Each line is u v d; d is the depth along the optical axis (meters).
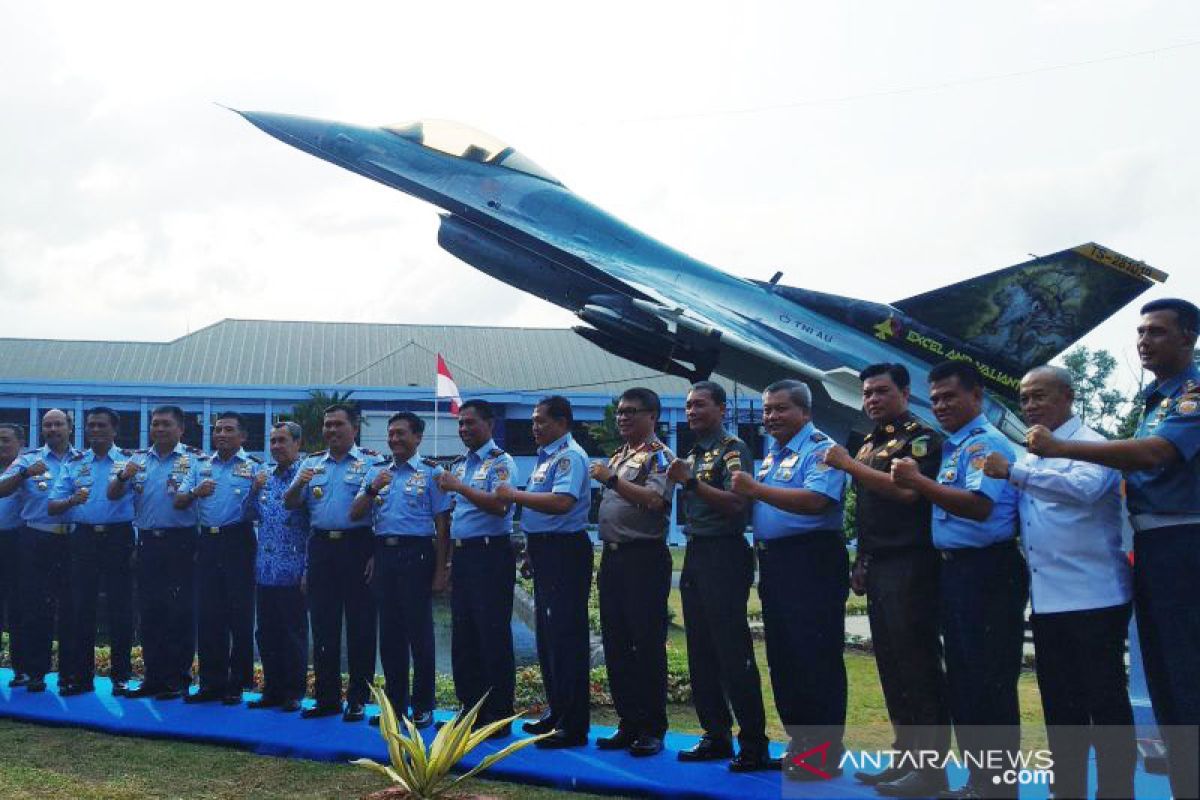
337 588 7.25
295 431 7.72
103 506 8.06
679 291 14.13
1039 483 4.37
